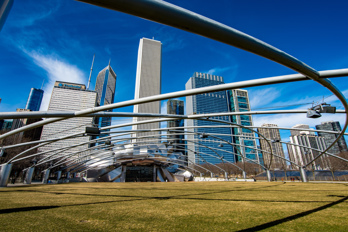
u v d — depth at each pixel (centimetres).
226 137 15212
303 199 1200
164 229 563
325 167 8025
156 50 18162
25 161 4897
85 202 1112
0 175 2769
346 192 1619
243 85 1129
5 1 326
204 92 1270
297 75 954
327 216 719
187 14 409
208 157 13862
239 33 493
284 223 620
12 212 815
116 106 1476
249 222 638
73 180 5697
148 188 2291
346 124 2325
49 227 584
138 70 17500
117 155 6062
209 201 1136
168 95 1363
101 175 6781
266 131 16662
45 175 4366
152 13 381
